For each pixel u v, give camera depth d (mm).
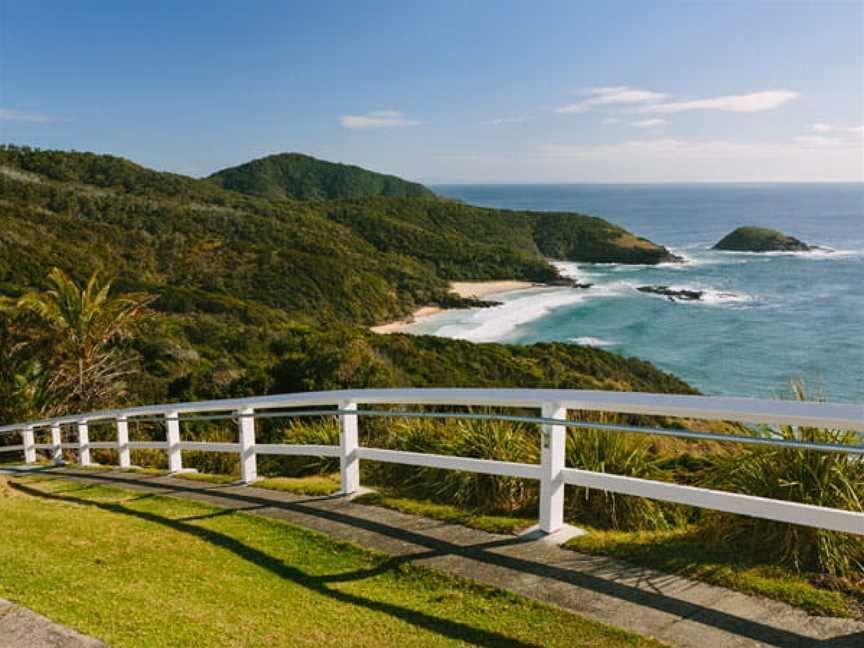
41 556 3814
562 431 3623
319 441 6719
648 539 3479
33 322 19031
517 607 2830
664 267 129875
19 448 11391
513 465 3785
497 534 3732
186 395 20562
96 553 3893
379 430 6734
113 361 23000
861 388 44250
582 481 3520
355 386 14359
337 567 3457
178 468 7055
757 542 3303
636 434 4711
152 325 36625
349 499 4723
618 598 2846
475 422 5098
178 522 4570
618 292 100000
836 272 115750
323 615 2867
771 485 3488
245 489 5539
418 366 31516
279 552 3746
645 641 2479
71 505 5699
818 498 3361
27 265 54844
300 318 71062
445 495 4816
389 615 2842
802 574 2984
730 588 2877
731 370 52688
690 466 4789
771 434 3672
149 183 125625
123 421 8289
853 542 3088
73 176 118812
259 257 85938
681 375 51656
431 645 2555
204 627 2727
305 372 14930
